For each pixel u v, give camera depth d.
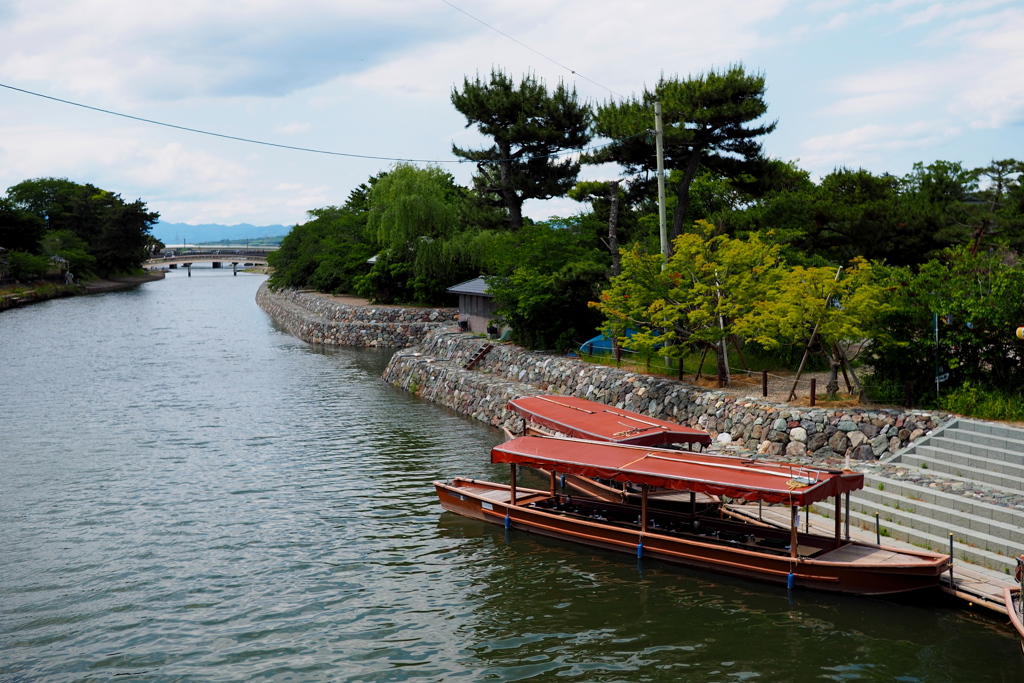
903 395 23.66
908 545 17.45
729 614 16.20
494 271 46.34
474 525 22.62
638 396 29.86
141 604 17.52
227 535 21.81
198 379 49.53
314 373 52.28
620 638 15.40
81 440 33.09
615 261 37.88
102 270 159.38
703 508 21.67
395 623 16.44
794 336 25.30
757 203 43.94
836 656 14.30
